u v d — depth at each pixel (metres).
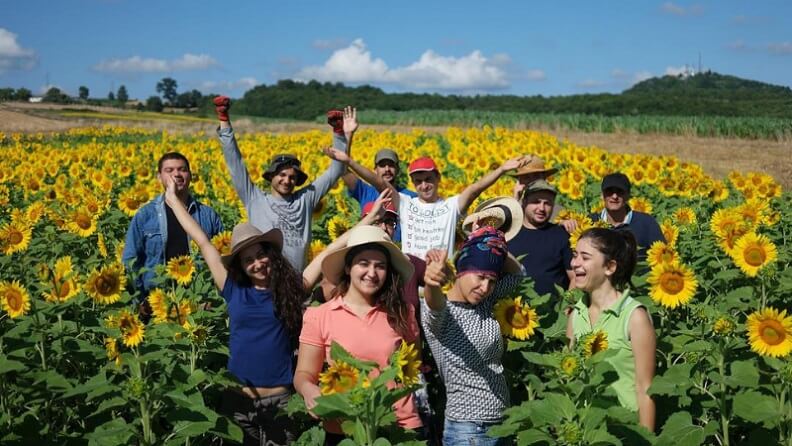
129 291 6.31
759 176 10.37
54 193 12.63
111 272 4.91
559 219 7.32
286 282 4.67
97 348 4.70
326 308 4.21
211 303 5.90
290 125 57.59
